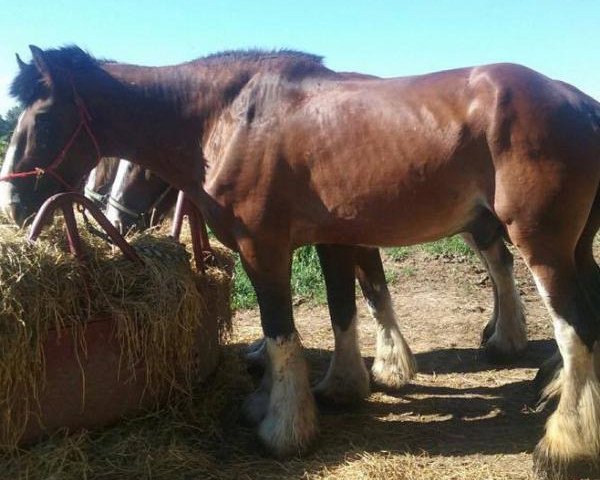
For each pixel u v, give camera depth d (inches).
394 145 114.1
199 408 139.6
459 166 111.2
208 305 145.7
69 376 116.8
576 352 108.9
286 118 122.6
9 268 109.7
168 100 134.4
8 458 114.0
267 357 142.5
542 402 145.8
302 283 262.7
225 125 128.9
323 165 119.6
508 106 107.0
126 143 139.3
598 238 349.4
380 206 117.6
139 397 127.5
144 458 120.2
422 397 157.5
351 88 121.6
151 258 129.6
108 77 136.6
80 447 118.6
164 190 197.9
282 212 125.4
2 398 109.3
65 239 125.2
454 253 312.7
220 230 132.4
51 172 134.0
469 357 187.9
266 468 122.4
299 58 128.8
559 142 105.5
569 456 109.1
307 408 129.0
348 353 151.3
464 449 128.5
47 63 130.6
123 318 119.6
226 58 133.5
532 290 259.6
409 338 207.2
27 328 109.1
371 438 134.6
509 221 109.6
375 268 161.2
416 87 116.9
